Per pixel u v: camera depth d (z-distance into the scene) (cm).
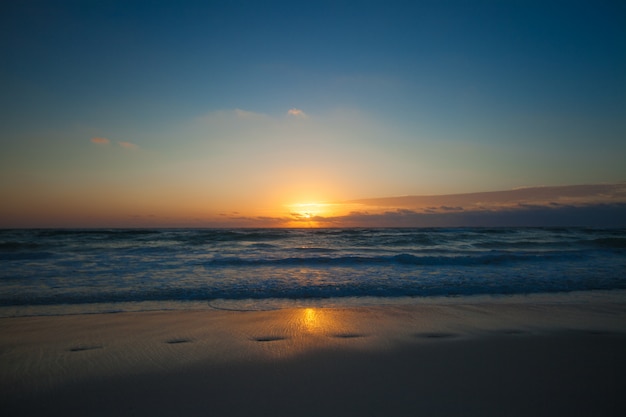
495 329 654
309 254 1955
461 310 796
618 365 485
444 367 477
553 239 3095
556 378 441
